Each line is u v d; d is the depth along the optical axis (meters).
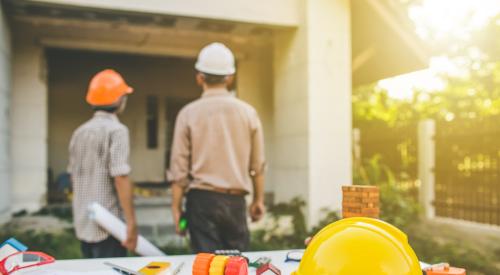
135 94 10.23
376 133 9.36
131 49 7.00
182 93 10.53
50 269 1.58
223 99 2.76
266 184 7.58
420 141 8.13
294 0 6.24
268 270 1.48
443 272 1.38
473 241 5.78
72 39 6.68
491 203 6.98
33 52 6.51
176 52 7.23
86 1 5.43
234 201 2.71
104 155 2.71
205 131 2.70
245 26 6.36
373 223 1.28
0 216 5.33
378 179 8.08
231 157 2.71
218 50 2.79
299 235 5.60
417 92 13.41
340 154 6.12
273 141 7.65
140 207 6.24
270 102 7.68
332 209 6.02
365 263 1.17
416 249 5.07
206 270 1.33
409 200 7.74
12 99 6.41
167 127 10.47
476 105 12.34
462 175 7.47
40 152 6.54
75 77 9.81
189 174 2.81
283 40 6.67
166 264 1.57
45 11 5.86
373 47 6.82
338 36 6.15
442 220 7.50
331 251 1.21
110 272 1.52
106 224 2.61
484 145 7.12
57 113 9.67
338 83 6.14
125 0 5.55
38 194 6.51
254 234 5.54
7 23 5.80
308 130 5.99
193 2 5.82
